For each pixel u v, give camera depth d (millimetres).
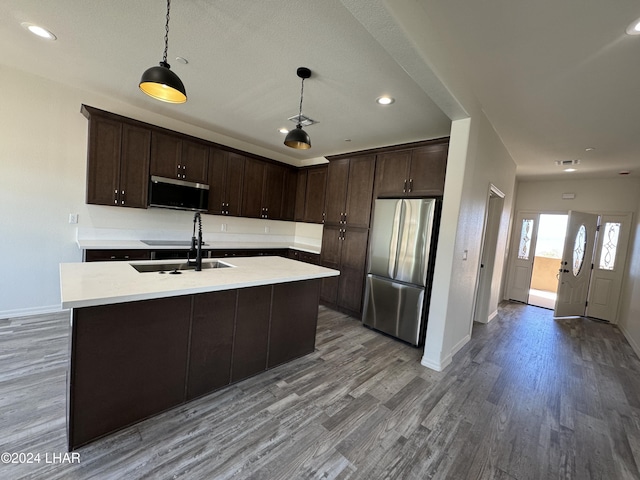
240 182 4582
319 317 4000
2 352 2334
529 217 5777
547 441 1837
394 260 3412
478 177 2988
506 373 2750
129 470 1387
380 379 2455
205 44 2098
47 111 3049
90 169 3164
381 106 2896
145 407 1714
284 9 1696
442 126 3322
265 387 2193
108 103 3369
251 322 2244
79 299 1345
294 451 1593
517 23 1651
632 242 4656
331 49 2045
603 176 4875
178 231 4227
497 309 5156
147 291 1565
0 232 2922
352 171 4141
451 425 1928
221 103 3172
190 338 1881
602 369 2986
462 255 2914
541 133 3211
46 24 2012
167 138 3701
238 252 4395
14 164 2938
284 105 3086
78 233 3352
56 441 1517
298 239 5785
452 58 2008
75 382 1446
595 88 2223
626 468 1654
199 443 1592
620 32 1623
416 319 3158
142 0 1715
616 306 4902
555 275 7609
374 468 1526
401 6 1448
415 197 3406
